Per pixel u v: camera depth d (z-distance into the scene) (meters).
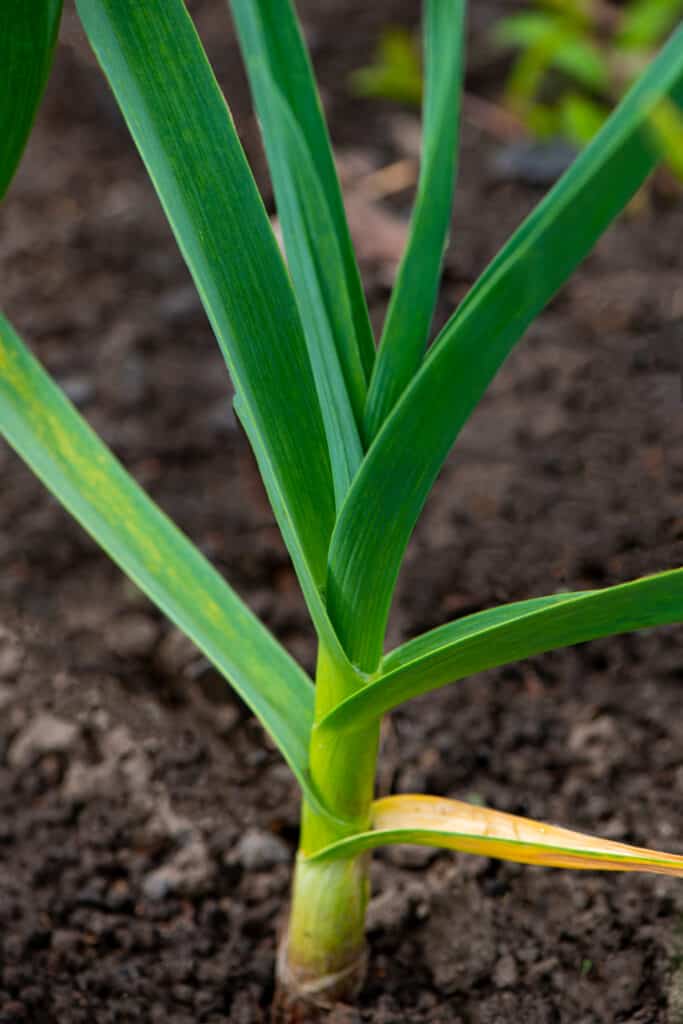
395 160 1.24
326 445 0.67
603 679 0.84
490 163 1.23
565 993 0.75
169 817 0.81
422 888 0.78
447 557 0.88
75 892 0.79
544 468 0.91
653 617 0.63
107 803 0.81
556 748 0.82
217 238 0.65
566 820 0.80
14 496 0.92
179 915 0.78
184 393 1.00
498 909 0.77
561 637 0.64
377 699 0.66
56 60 1.37
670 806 0.80
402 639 0.85
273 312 0.66
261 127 0.68
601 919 0.76
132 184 1.23
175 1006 0.76
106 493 0.70
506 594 0.86
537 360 0.99
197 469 0.94
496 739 0.82
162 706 0.84
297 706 0.70
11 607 0.87
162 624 0.87
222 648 0.69
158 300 1.09
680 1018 0.74
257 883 0.79
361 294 0.68
